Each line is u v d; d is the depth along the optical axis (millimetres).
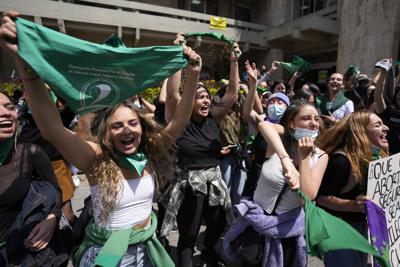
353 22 9844
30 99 1238
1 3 9477
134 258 1534
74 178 4875
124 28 11680
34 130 2533
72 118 2609
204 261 2783
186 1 14516
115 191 1453
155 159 1729
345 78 4965
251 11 16234
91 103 1298
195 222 2387
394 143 3355
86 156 1461
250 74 2885
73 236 1716
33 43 1133
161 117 2963
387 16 8984
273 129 1848
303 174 1641
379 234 1783
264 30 14344
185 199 2420
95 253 1489
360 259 1971
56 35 1171
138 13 11695
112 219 1493
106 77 1311
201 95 2434
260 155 2516
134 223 1530
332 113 4129
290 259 1910
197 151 2385
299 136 1787
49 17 10172
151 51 1399
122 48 1329
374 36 9312
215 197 2424
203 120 2559
